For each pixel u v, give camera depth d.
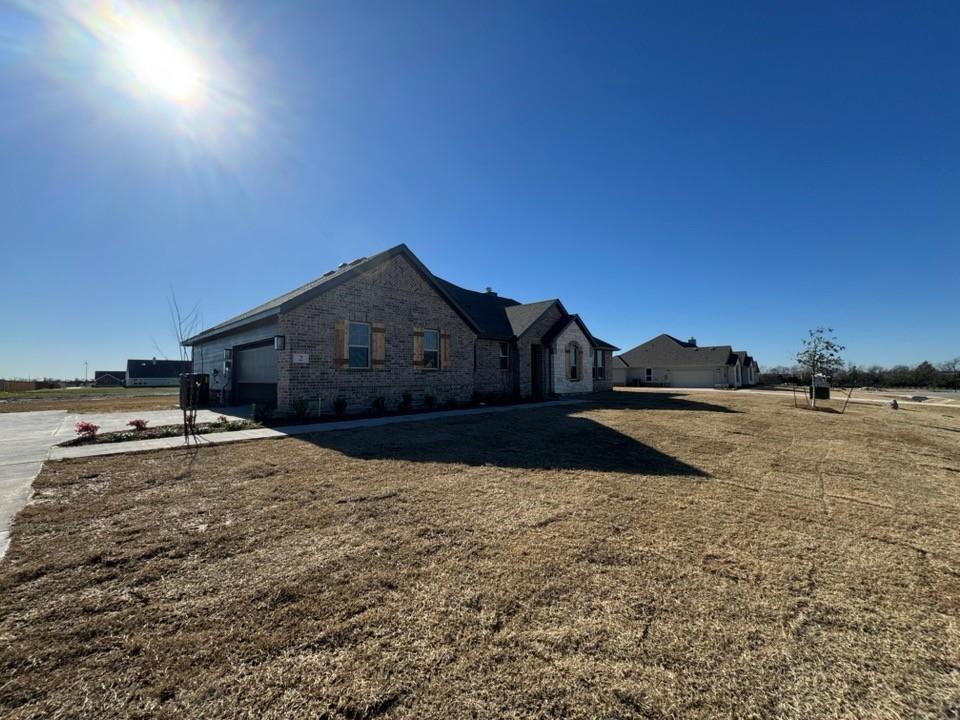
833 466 6.82
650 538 3.83
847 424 11.70
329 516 4.27
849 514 4.56
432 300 15.30
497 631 2.43
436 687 1.99
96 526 3.96
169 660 2.15
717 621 2.57
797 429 10.65
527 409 14.59
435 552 3.48
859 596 2.91
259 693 1.95
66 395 28.30
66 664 2.11
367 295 13.17
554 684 2.02
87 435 8.41
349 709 1.86
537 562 3.31
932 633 2.51
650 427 10.50
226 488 5.20
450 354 15.92
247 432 9.24
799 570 3.27
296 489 5.18
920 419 13.37
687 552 3.55
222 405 17.20
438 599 2.76
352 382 12.70
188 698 1.91
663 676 2.09
